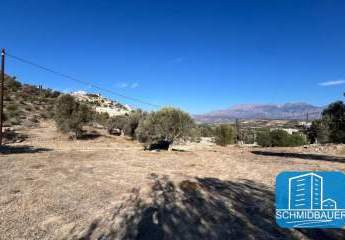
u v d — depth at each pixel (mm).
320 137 42156
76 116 43875
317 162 18484
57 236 6883
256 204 9078
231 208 8727
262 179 12750
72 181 11969
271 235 6875
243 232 7066
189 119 30328
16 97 70750
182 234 7008
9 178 12250
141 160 18750
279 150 29859
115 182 11977
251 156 22188
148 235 6957
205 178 12906
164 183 11867
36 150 24938
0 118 26969
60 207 8781
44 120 58062
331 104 35344
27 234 6930
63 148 28312
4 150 23844
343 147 27750
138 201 9414
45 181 11859
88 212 8414
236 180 12492
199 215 8188
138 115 48688
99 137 45281
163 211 8492
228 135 49250
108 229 7285
